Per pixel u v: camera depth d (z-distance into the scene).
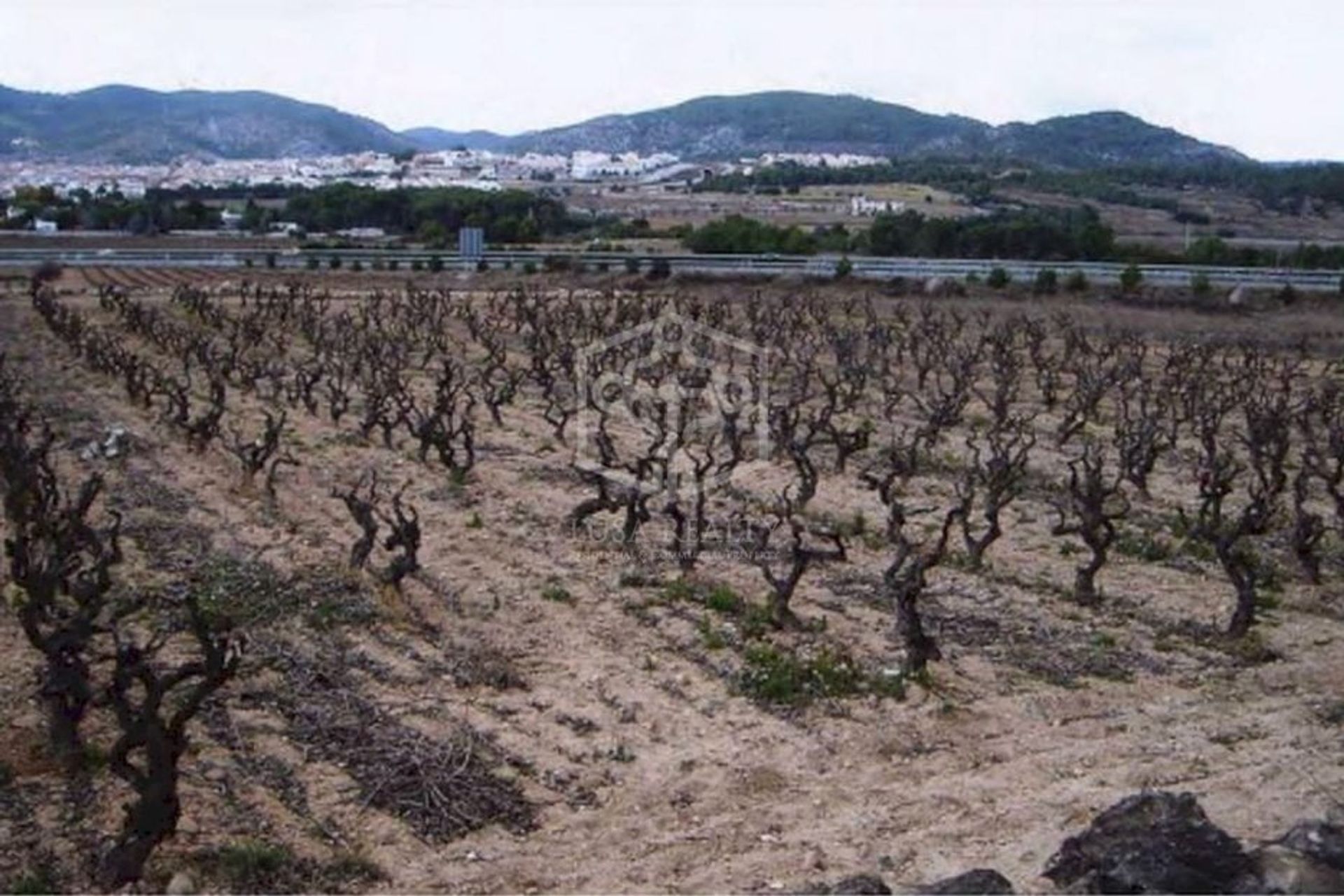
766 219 132.38
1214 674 20.69
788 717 18.70
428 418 35.88
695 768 17.14
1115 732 18.48
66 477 31.95
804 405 44.34
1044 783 16.86
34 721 17.89
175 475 32.72
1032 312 68.69
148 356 54.38
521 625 22.25
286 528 27.89
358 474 33.31
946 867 14.64
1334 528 27.86
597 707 18.95
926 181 177.38
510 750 17.52
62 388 46.31
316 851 14.84
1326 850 13.37
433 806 15.91
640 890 14.24
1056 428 41.28
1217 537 23.06
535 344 50.97
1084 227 90.44
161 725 14.11
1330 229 125.94
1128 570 26.03
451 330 65.56
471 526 28.28
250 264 88.00
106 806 15.70
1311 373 53.59
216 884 14.09
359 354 47.16
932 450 37.28
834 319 67.50
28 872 14.18
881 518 29.66
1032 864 14.57
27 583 18.59
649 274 82.38
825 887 14.06
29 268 85.38
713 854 15.03
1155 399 41.78
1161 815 13.81
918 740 18.06
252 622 21.95
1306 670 20.86
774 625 22.02
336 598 23.25
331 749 17.36
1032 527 29.05
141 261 90.19
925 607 23.53
